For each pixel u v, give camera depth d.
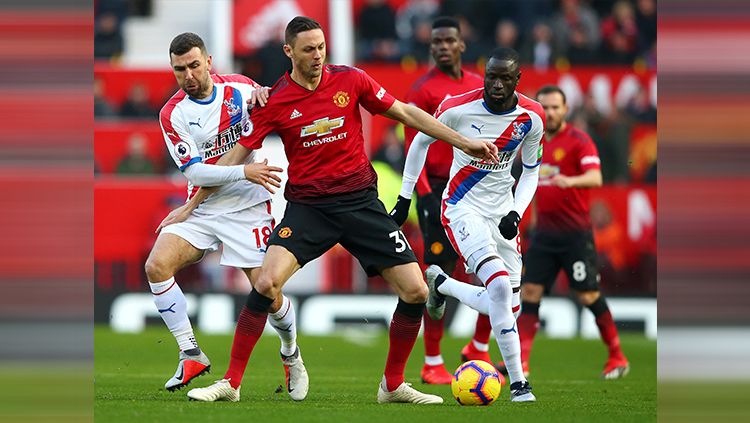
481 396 24.78
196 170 25.31
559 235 34.94
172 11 73.88
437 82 32.09
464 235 26.73
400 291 24.53
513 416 22.89
